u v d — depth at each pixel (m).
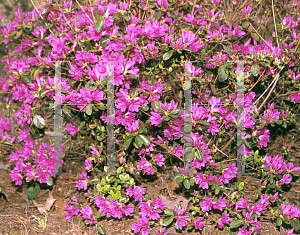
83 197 2.08
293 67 2.13
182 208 1.83
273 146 2.25
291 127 2.28
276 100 2.18
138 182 2.08
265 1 2.14
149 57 1.88
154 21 1.82
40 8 1.92
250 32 2.04
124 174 1.81
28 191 2.05
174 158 2.09
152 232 1.79
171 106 1.71
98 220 1.93
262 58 1.82
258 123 2.02
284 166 1.91
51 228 1.85
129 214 1.81
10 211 1.97
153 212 1.81
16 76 2.05
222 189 1.84
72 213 1.89
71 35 1.86
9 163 2.35
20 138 2.07
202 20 1.98
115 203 1.79
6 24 2.07
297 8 2.12
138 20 1.80
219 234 1.86
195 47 1.83
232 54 1.96
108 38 1.82
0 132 2.20
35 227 1.86
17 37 2.05
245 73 1.93
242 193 1.86
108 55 1.83
